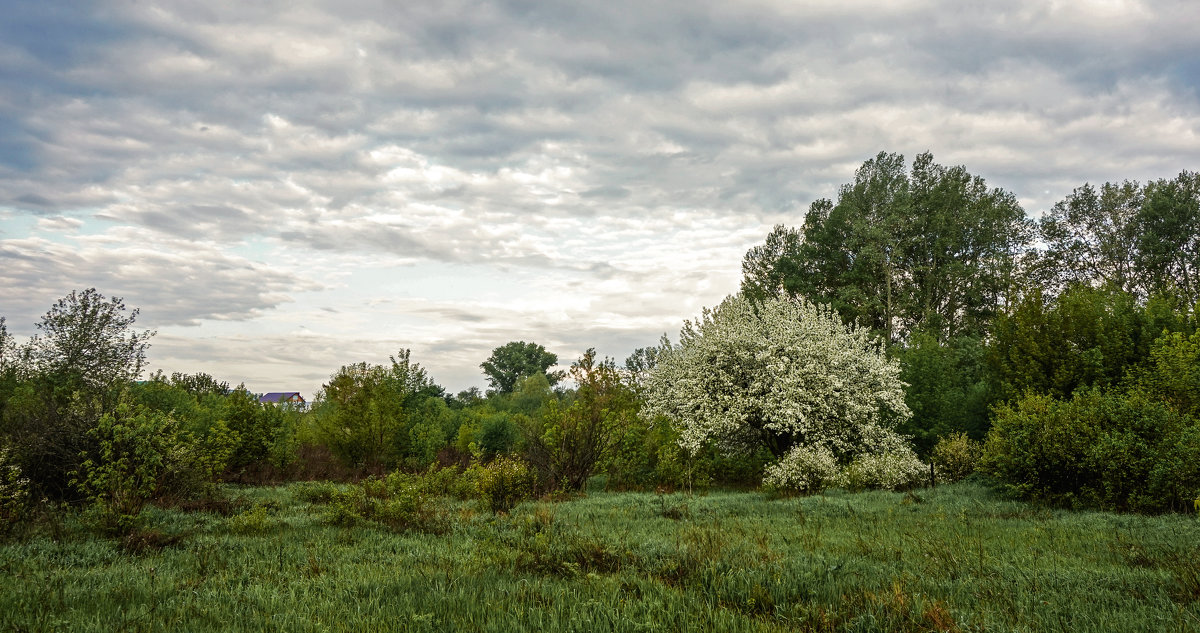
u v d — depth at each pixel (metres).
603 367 22.89
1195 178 39.06
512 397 70.00
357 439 25.86
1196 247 37.00
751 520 12.50
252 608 6.02
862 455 20.53
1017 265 41.84
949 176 42.25
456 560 8.36
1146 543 9.16
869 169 44.12
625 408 24.44
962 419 24.03
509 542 9.66
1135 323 21.50
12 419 14.98
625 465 22.56
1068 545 9.28
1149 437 13.52
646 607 5.90
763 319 25.64
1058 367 20.86
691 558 7.71
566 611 5.80
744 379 24.33
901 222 40.81
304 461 25.25
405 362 30.41
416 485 13.74
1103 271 40.66
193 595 6.59
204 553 9.02
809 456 19.14
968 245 41.72
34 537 10.27
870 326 41.19
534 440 20.52
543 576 7.39
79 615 5.91
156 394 21.41
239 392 23.72
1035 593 6.37
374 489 14.77
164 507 13.97
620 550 8.37
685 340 26.64
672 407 25.30
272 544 9.83
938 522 11.56
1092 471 13.70
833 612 5.71
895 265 42.16
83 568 8.31
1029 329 21.88
